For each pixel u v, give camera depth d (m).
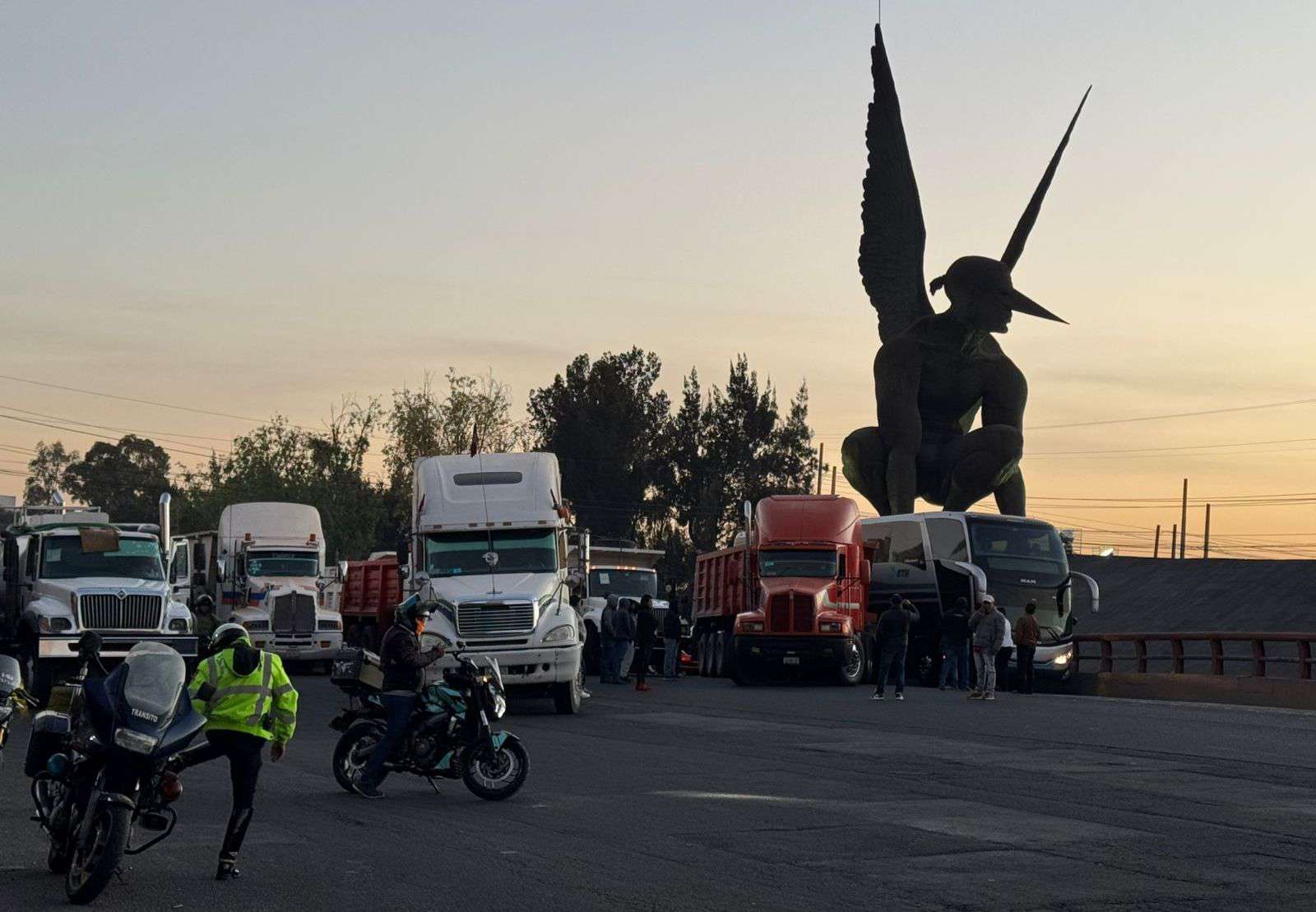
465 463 29.55
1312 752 19.52
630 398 113.31
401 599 29.81
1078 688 37.47
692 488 113.38
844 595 38.47
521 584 27.80
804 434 116.75
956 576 40.03
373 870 10.67
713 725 24.47
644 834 12.45
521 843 11.97
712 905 9.45
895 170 63.28
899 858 11.23
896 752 19.67
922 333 57.78
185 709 9.48
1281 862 11.02
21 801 14.23
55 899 9.45
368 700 15.00
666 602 49.62
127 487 141.12
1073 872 10.62
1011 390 57.75
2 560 31.98
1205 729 23.52
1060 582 40.09
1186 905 9.39
